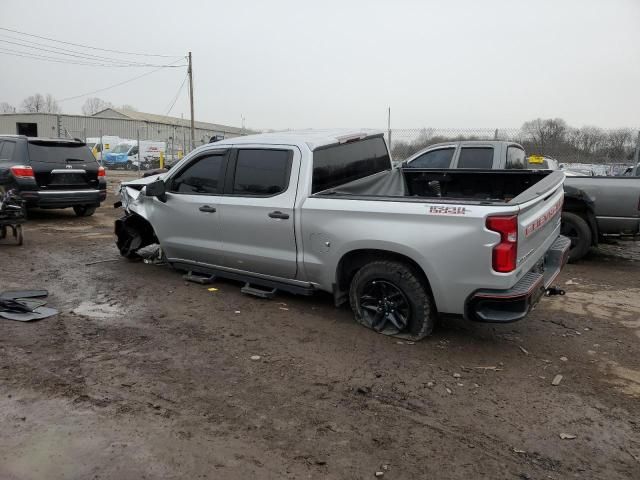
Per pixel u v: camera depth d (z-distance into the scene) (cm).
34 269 688
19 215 842
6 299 522
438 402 352
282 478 271
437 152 938
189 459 284
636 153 1435
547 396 363
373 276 454
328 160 519
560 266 494
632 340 468
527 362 417
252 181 529
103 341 445
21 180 1011
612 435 317
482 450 298
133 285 614
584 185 761
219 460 284
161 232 628
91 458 283
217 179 559
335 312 523
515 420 331
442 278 411
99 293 582
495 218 385
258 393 360
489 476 276
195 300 558
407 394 362
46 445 294
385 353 428
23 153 1025
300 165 495
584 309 555
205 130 6969
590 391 371
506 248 384
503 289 392
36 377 376
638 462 290
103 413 329
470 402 353
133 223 714
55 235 955
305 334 466
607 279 688
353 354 425
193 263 613
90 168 1125
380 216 436
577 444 307
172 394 356
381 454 293
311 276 498
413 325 446
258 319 503
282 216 499
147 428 313
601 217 756
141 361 407
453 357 423
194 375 385
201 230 576
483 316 404
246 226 530
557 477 276
